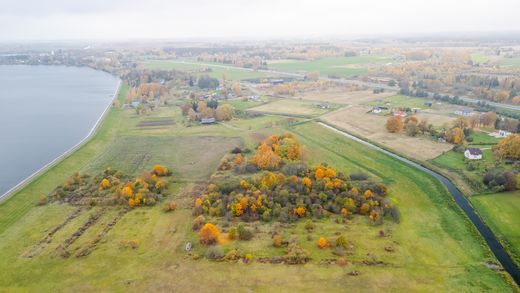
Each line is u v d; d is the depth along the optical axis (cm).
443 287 7106
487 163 12756
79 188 11675
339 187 10581
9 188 12562
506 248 8419
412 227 9200
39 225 9594
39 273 7725
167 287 7194
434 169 12675
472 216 9856
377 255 8038
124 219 9775
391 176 12250
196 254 8175
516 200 10306
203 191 11225
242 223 9381
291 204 9894
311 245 8406
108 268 7819
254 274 7488
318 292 6962
